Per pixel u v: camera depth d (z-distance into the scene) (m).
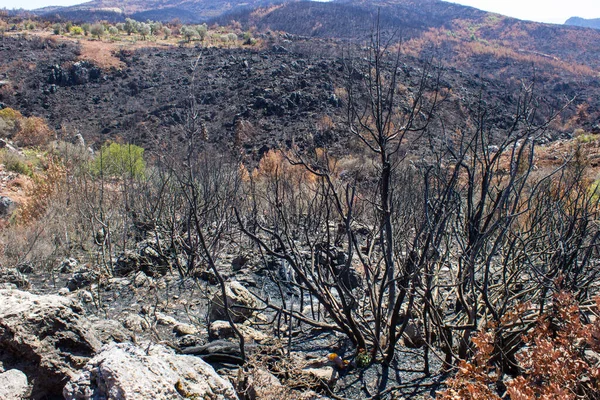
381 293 3.29
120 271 5.50
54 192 8.93
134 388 2.00
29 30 54.03
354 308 4.18
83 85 37.69
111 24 61.81
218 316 4.18
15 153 15.50
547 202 3.89
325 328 3.76
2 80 36.31
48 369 2.56
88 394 2.04
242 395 2.85
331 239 6.04
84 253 6.48
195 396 2.20
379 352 3.57
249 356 3.23
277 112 31.23
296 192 7.41
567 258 3.43
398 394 3.08
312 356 3.53
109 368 2.05
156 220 6.39
